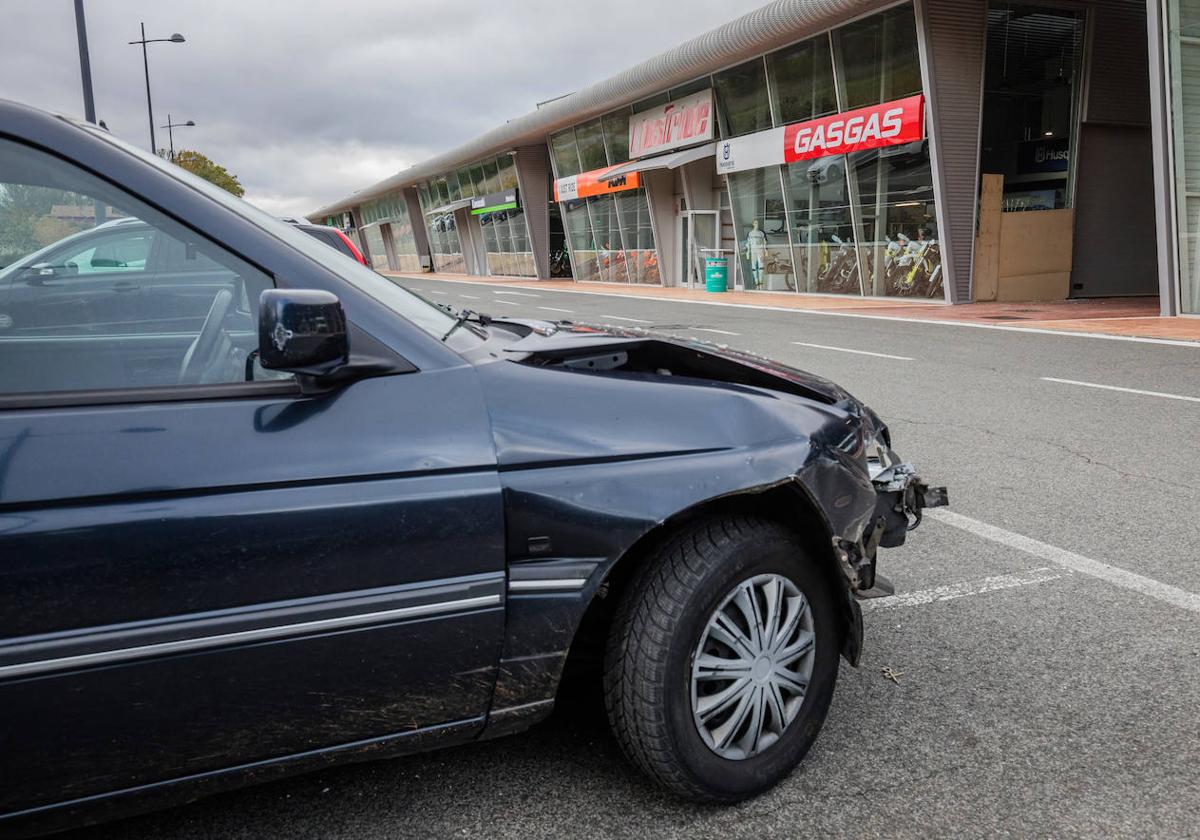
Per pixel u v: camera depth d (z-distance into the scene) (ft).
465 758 7.66
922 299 61.93
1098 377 28.22
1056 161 62.34
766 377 8.09
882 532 8.29
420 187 187.83
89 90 67.46
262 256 5.86
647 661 6.40
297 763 5.83
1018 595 11.31
